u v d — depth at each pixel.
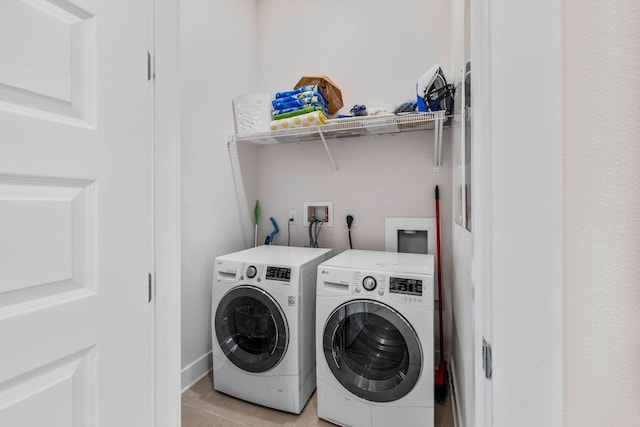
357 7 2.14
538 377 0.40
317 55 2.26
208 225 1.95
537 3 0.39
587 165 0.37
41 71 0.60
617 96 0.35
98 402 0.69
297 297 1.55
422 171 2.00
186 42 1.78
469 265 0.93
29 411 0.58
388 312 1.37
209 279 1.95
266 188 2.43
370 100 2.11
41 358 0.59
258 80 2.43
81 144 0.66
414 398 1.35
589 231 0.37
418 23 1.99
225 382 1.71
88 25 0.69
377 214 2.11
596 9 0.36
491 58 0.42
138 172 0.80
